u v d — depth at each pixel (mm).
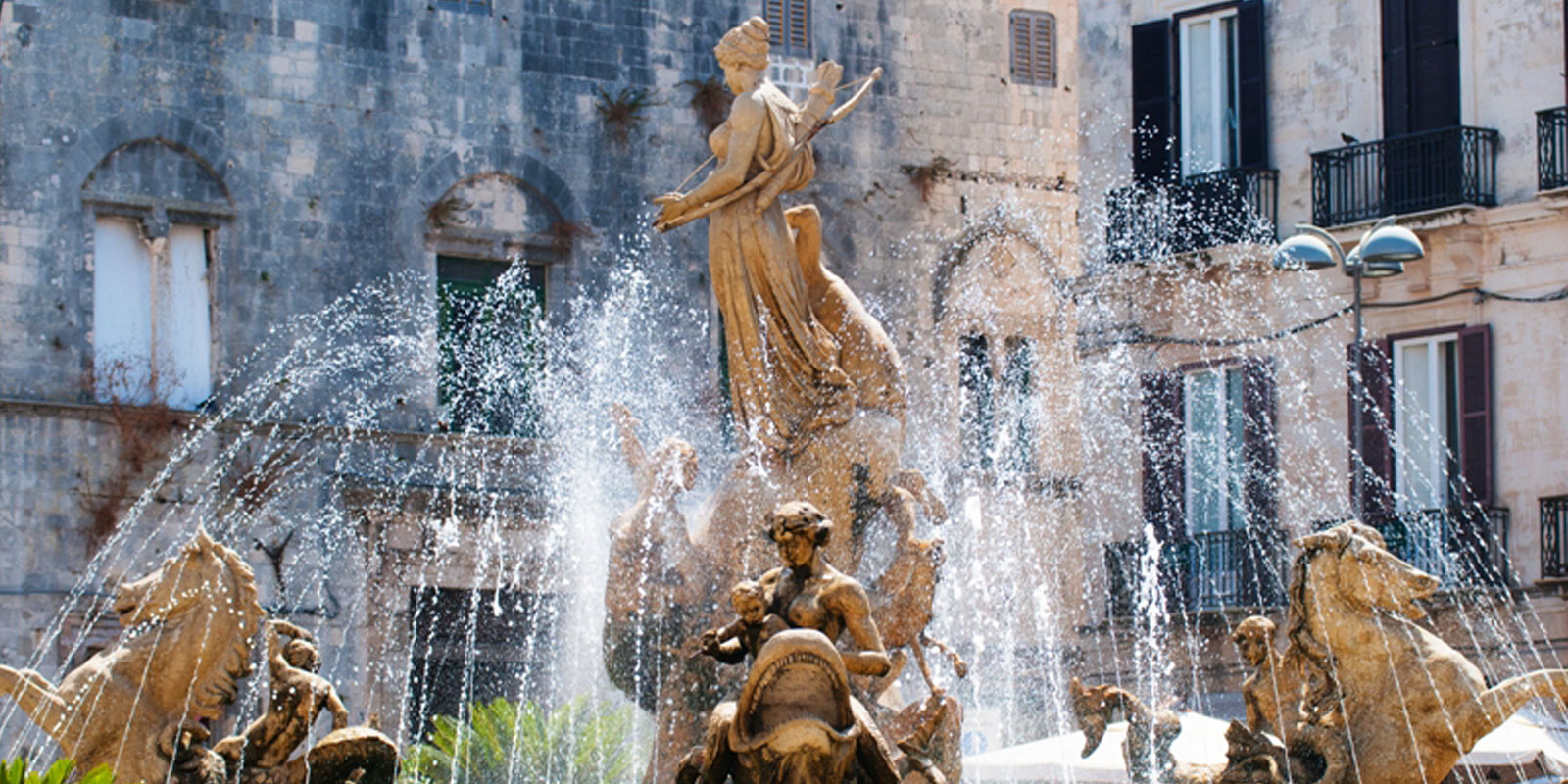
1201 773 16359
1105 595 45875
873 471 17578
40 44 44688
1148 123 46000
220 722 36688
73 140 44688
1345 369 42594
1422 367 42094
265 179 46156
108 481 43812
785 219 17938
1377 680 15695
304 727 15438
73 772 15250
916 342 50812
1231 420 44219
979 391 50875
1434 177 41969
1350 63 43438
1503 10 41875
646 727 27078
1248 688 16250
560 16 48938
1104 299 46406
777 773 12633
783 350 17734
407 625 45500
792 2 51031
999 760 23328
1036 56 52906
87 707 15242
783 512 13695
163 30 45656
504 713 27156
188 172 45656
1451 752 15562
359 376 46250
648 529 17172
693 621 17047
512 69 48375
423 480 45969
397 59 47500
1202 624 43562
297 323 46094
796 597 13680
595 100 49031
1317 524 42562
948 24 52125
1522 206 41000
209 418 44781
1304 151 44031
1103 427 46656
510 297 48000
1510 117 41750
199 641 15430
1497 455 41156
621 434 17594
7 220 44094
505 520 46094
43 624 43094
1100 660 45750
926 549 17094
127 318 44969
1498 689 15500
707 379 48812
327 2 47000
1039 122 52656
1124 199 46031
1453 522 40938
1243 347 44031
